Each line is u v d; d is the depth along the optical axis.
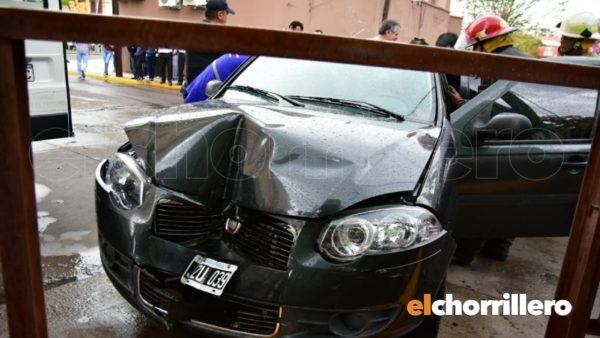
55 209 3.55
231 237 1.75
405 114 2.53
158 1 14.17
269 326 1.67
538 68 0.96
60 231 3.20
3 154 0.85
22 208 0.88
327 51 0.88
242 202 1.74
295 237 1.64
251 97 2.71
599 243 1.07
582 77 0.98
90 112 7.83
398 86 2.69
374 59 0.90
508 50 3.74
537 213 2.80
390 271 1.63
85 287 2.57
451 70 0.93
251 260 1.67
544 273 3.32
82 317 2.31
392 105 2.58
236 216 1.75
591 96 2.96
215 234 1.80
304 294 1.60
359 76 2.75
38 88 3.69
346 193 1.70
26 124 0.87
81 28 0.81
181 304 1.76
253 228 1.72
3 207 0.87
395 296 1.66
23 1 3.38
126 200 2.00
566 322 1.15
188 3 13.39
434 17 18.36
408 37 16.55
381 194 1.72
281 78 2.81
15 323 0.94
